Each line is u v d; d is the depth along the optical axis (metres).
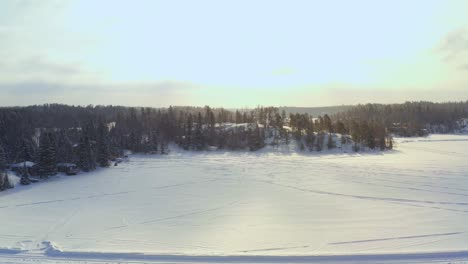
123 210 38.03
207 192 48.75
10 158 73.94
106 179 61.62
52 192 50.59
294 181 57.03
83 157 70.94
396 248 23.06
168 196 46.12
